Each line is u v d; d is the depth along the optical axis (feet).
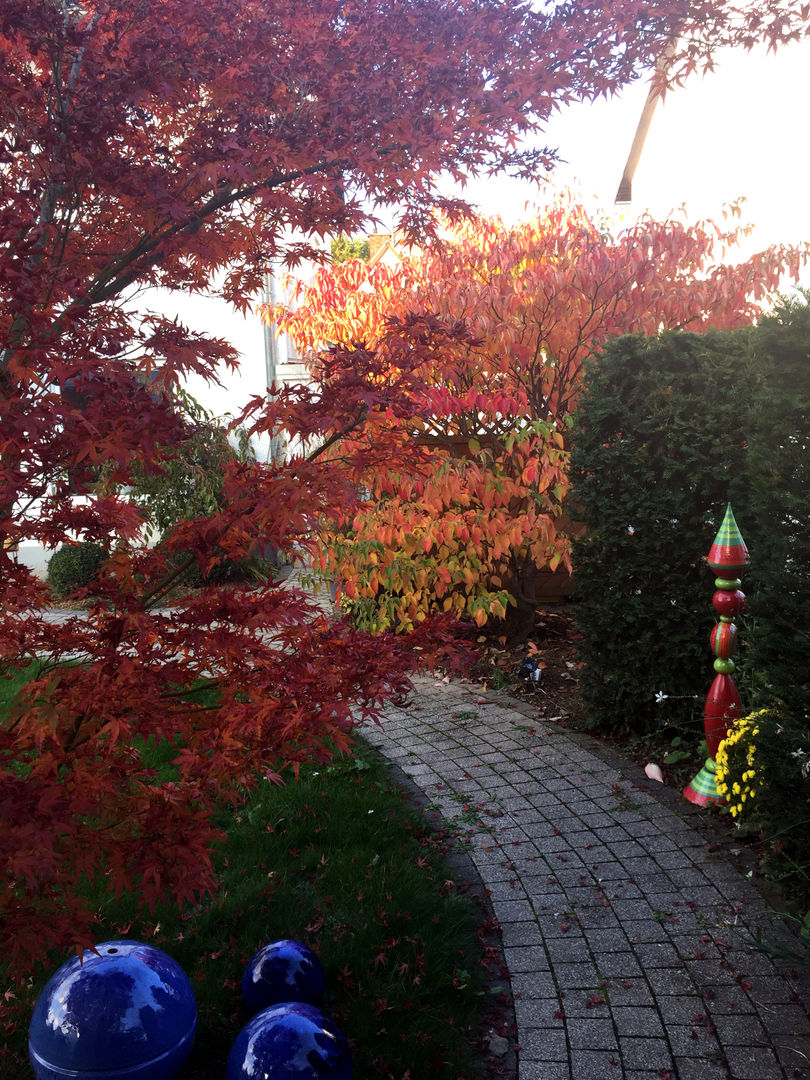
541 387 22.18
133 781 7.81
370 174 8.01
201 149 7.37
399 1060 8.08
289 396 7.66
